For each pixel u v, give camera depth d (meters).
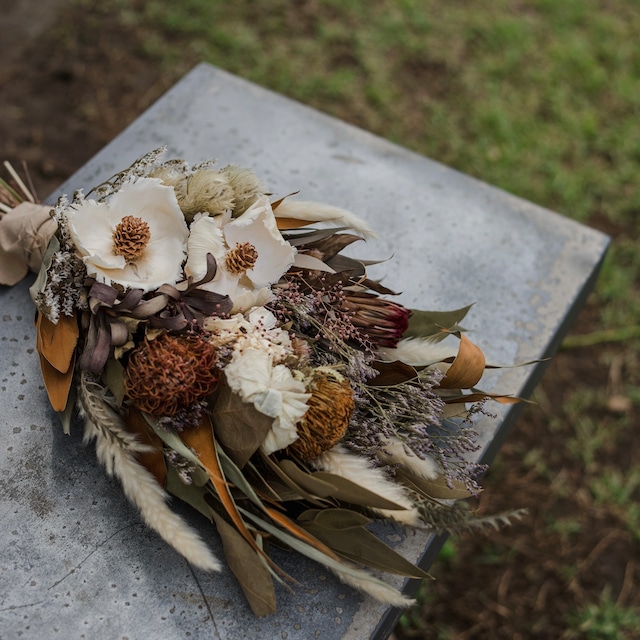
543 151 1.91
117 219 0.93
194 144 1.25
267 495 0.92
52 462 0.98
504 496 1.48
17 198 1.11
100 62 1.93
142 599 0.93
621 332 1.69
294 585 0.96
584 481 1.52
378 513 0.92
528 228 1.25
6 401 1.01
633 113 2.01
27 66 1.90
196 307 0.91
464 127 1.93
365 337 0.97
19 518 0.95
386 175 1.27
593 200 1.86
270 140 1.28
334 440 0.90
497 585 1.42
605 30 2.17
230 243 0.93
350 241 0.99
